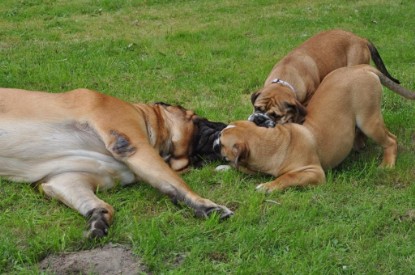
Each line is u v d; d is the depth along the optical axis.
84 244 5.81
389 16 16.17
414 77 11.29
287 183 6.99
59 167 6.83
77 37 14.49
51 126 6.89
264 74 11.38
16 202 6.68
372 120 7.75
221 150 7.38
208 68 11.79
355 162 7.90
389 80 8.21
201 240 5.85
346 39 10.59
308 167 7.21
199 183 7.23
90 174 6.88
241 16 16.67
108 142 6.77
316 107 7.80
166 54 12.77
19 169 6.91
